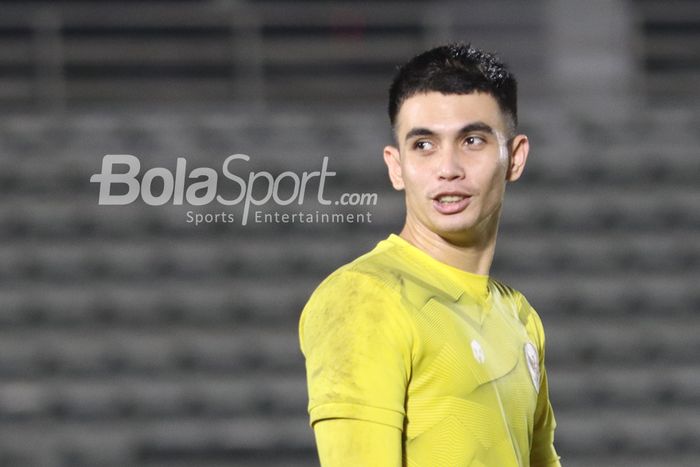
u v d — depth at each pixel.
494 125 6.91
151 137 33.94
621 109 36.72
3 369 28.48
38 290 30.12
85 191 32.25
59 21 36.28
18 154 32.88
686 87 40.22
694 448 28.33
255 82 38.53
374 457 6.20
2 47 39.47
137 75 40.81
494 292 7.48
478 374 6.68
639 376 29.61
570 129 35.69
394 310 6.49
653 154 35.00
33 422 27.58
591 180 34.47
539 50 39.06
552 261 32.41
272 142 34.16
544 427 8.27
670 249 32.78
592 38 38.56
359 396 6.26
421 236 7.05
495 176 6.94
